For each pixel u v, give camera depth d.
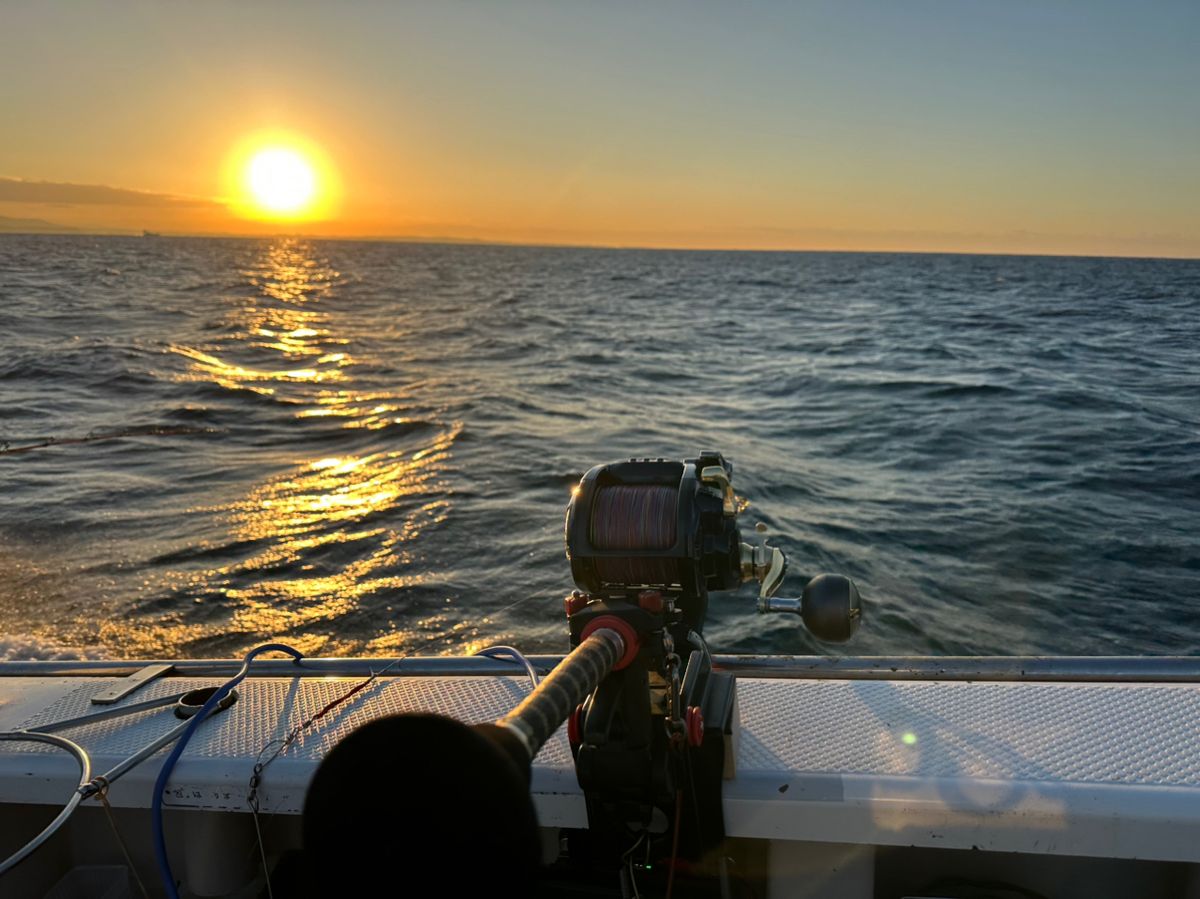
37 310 44.84
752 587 8.16
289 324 41.22
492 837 0.59
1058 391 20.89
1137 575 8.66
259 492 11.82
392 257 188.12
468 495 11.67
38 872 1.85
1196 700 1.72
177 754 1.67
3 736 1.78
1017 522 10.37
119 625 7.47
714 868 1.58
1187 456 14.00
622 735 1.25
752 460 14.01
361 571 8.72
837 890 1.63
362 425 16.98
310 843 0.59
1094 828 1.43
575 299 64.38
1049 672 1.87
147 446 15.12
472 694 1.88
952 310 53.22
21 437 15.89
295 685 1.97
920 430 16.61
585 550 1.48
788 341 34.97
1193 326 41.38
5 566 8.82
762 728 1.69
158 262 118.88
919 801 1.47
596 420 17.83
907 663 1.93
